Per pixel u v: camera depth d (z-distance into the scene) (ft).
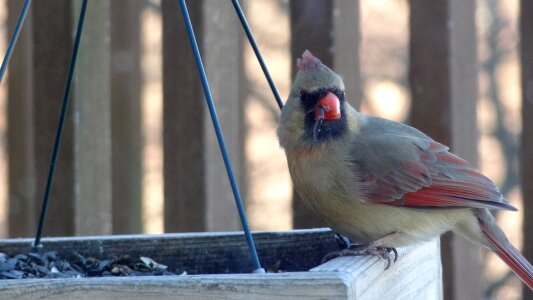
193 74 30.07
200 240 25.99
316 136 24.89
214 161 30.19
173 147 30.37
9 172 33.88
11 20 34.71
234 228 30.78
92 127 31.30
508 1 61.67
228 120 30.37
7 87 34.42
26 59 34.12
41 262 25.02
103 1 31.42
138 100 34.14
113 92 33.78
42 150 31.50
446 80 29.37
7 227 33.96
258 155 62.75
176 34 30.25
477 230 26.76
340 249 26.18
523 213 29.68
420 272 25.61
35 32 31.53
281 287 18.34
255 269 20.06
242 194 33.71
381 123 27.07
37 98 31.53
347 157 25.31
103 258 25.80
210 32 29.99
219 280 18.44
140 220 34.09
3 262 24.62
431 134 29.55
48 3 31.42
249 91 63.05
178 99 30.27
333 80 24.82
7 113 34.14
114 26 33.71
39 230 25.53
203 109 29.99
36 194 31.55
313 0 29.86
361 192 25.00
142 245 25.94
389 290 22.71
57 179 31.27
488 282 56.03
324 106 24.43
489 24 61.77
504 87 61.46
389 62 63.36
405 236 25.54
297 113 25.00
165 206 30.53
